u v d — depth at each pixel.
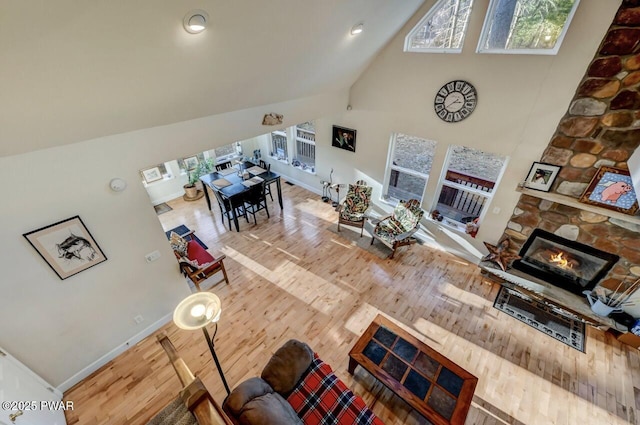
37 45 1.39
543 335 3.42
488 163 4.01
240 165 6.07
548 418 2.68
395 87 4.18
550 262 3.85
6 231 2.13
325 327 3.54
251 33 2.19
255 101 3.37
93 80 1.80
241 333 3.47
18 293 2.33
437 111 3.89
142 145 2.64
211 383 2.98
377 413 2.71
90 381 3.00
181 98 2.52
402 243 4.48
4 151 1.93
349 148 5.33
